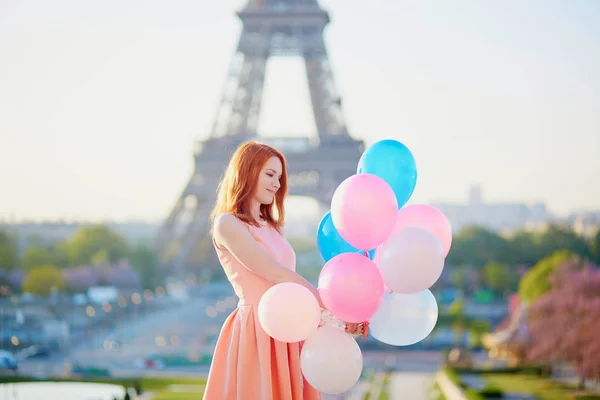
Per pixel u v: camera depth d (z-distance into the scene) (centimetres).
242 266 955
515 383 7031
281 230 1000
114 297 14538
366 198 979
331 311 964
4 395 4066
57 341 11106
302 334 913
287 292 909
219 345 959
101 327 12812
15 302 12462
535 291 9438
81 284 14588
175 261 13550
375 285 953
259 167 952
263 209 996
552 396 5925
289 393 938
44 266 13725
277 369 941
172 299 15888
